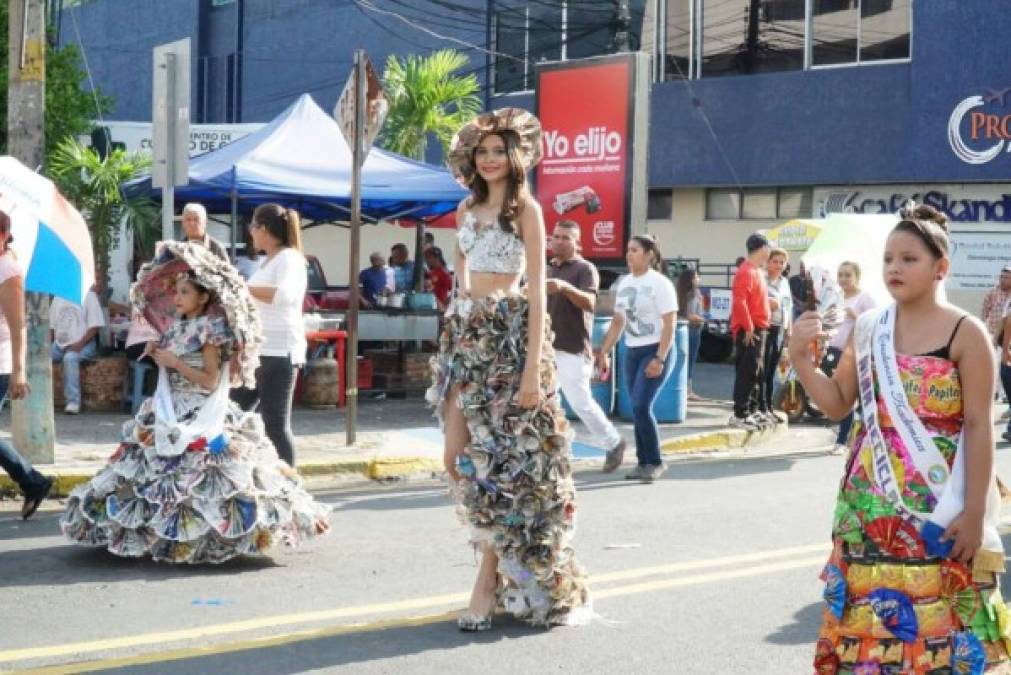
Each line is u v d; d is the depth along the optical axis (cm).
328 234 3055
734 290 1421
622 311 1088
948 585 409
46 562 735
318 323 1506
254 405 909
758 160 2856
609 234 1720
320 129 1658
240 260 1548
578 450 1260
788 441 1441
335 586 690
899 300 414
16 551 764
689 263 2905
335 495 1014
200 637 589
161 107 1132
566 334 1098
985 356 405
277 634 596
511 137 584
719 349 2688
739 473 1166
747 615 648
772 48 2853
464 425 602
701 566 757
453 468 606
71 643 576
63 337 1377
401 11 3288
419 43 3266
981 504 403
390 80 2633
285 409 897
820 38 2792
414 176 1641
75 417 1347
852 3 2750
